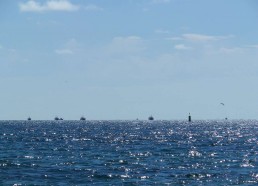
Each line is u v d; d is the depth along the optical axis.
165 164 108.38
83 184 78.81
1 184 77.88
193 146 169.88
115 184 78.88
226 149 155.50
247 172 94.06
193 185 78.25
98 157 124.81
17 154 132.75
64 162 111.12
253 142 193.50
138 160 117.38
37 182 80.44
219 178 85.75
